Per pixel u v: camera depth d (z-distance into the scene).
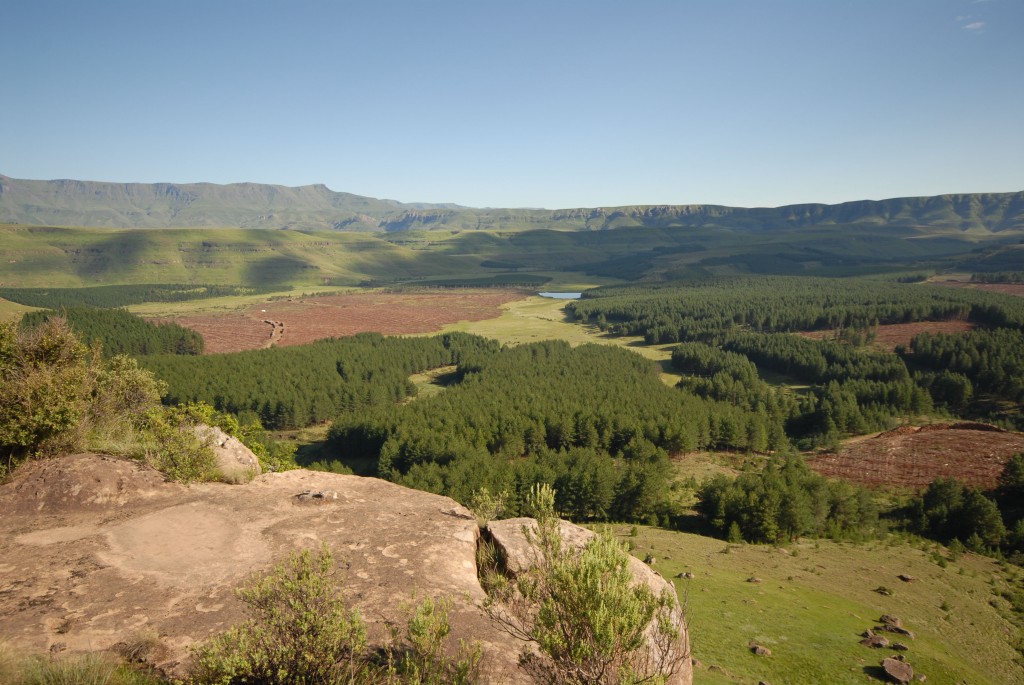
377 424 89.12
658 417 94.75
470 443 79.94
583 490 66.12
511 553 10.32
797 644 32.22
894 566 53.03
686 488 78.25
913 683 28.56
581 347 161.50
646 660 7.42
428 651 6.64
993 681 32.38
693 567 47.59
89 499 11.62
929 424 101.31
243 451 15.78
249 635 6.65
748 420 98.81
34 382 13.44
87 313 166.75
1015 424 108.25
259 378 117.38
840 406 106.12
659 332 192.62
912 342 152.88
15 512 11.09
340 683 6.35
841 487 69.88
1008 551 60.38
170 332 160.50
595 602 6.51
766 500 61.00
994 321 171.88
